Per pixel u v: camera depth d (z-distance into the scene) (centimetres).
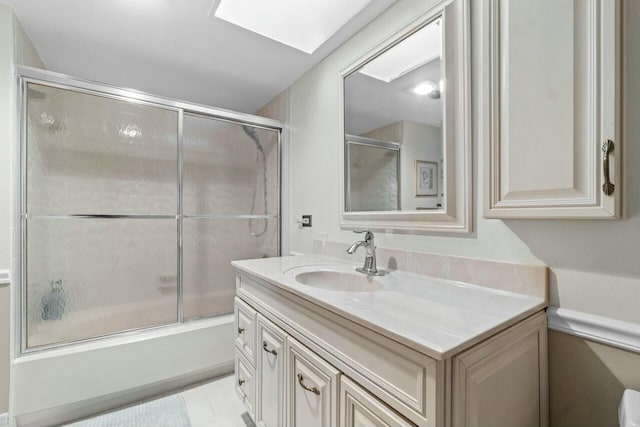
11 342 138
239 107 269
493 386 69
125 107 177
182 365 179
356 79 158
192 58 185
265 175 230
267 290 123
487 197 91
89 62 190
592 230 81
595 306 80
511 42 86
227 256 213
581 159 73
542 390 86
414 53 126
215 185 210
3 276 135
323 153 184
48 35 161
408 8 128
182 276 195
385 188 139
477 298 91
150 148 185
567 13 75
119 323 174
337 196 171
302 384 96
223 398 169
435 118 117
